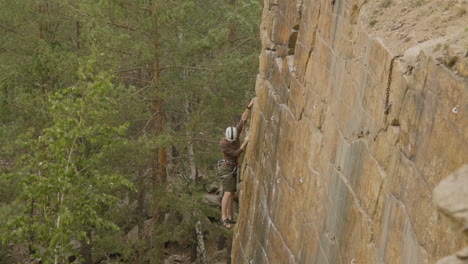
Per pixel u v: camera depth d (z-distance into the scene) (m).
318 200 6.83
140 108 17.39
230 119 18.70
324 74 7.25
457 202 1.92
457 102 3.59
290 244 7.79
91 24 16.48
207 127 19.42
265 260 9.02
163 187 18.00
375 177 4.98
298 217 7.57
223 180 11.30
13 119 19.44
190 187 18.72
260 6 20.44
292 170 8.15
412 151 4.25
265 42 10.80
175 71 19.28
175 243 24.98
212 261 23.72
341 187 5.97
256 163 10.48
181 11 15.91
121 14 16.27
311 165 7.30
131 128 19.83
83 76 12.05
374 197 4.96
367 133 5.37
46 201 11.80
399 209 4.35
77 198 11.67
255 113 11.02
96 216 11.85
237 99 18.72
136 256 17.73
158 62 17.38
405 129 4.43
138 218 20.27
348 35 6.38
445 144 3.67
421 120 4.13
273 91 9.96
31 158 11.91
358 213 5.30
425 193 3.88
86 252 20.67
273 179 9.14
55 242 11.16
